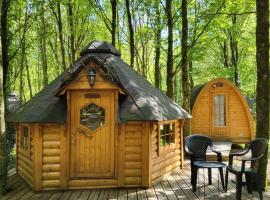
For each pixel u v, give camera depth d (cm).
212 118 1688
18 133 1034
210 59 2692
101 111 827
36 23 1966
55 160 813
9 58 1432
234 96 1683
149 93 920
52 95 866
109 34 2238
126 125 830
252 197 735
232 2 1389
